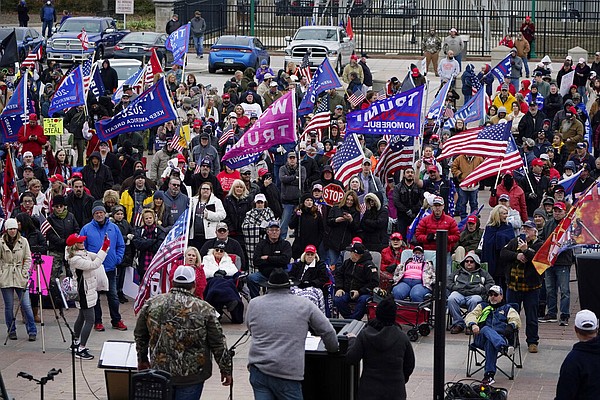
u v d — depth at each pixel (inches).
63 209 1074.1
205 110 1795.0
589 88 2121.1
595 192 853.2
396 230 1218.0
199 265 982.4
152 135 1829.5
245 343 948.6
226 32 3314.5
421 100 1274.6
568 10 3179.1
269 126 1220.5
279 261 1024.9
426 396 821.9
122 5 3063.5
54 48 2674.7
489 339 846.5
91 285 907.4
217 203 1125.7
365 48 3058.6
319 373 650.2
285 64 2549.2
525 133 1662.2
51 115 1572.3
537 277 932.6
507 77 2101.4
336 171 1248.8
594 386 569.6
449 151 1267.2
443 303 689.6
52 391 821.9
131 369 694.5
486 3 3260.3
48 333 987.9
